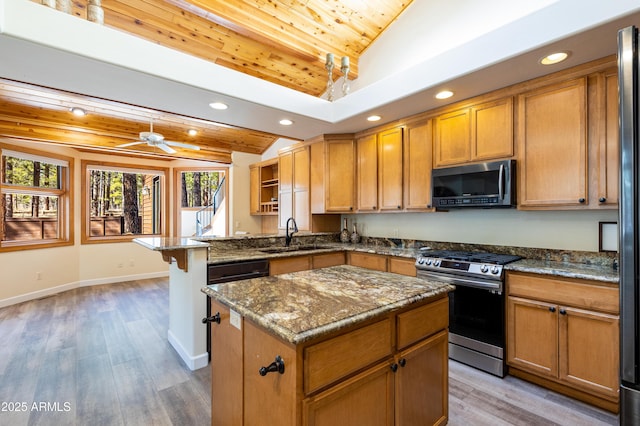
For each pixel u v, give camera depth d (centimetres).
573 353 208
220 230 654
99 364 263
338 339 114
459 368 259
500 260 254
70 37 189
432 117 318
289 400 106
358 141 403
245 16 306
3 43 178
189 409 204
